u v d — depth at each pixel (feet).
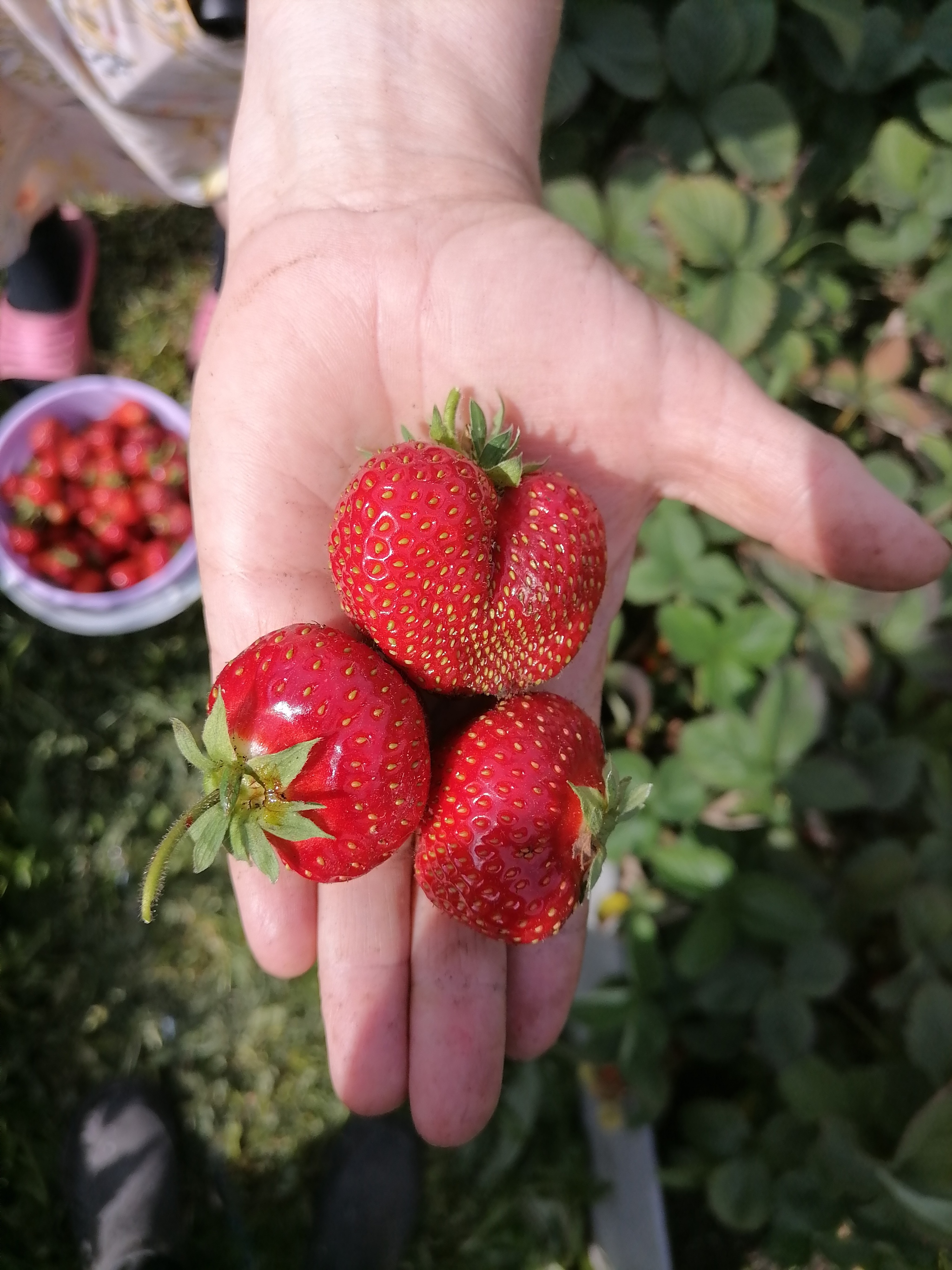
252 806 0.48
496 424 0.61
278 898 0.59
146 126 0.76
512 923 0.53
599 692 0.66
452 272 0.58
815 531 0.58
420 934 0.59
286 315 0.59
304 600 0.59
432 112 0.63
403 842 0.53
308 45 0.62
